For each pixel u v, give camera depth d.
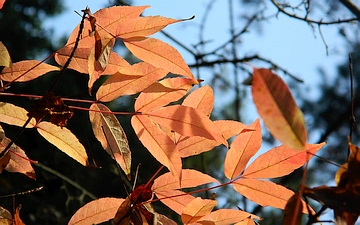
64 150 1.02
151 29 0.96
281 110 0.80
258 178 0.97
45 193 2.29
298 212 0.84
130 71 0.98
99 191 2.51
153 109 0.98
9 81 1.02
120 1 1.98
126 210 0.97
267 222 2.81
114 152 0.99
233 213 1.01
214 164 2.99
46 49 3.87
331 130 2.07
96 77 0.96
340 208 0.84
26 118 1.01
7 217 1.00
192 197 1.01
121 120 3.14
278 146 0.97
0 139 1.01
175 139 1.01
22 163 1.04
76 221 1.01
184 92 0.98
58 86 2.96
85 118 2.63
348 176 0.85
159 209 2.21
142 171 2.72
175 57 0.96
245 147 0.98
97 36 0.96
